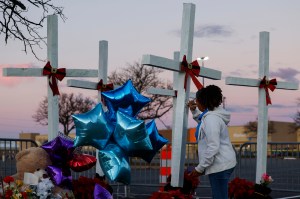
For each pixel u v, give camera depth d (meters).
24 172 6.27
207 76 7.52
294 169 15.58
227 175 5.94
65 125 52.25
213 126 5.83
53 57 8.49
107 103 5.51
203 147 5.98
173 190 6.95
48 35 8.50
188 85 7.19
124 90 5.49
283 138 100.56
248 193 8.41
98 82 10.91
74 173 15.60
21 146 12.66
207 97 6.04
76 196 6.56
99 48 10.98
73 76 8.74
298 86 10.16
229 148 5.97
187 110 7.16
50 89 8.48
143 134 5.14
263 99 9.71
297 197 14.44
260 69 9.75
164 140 5.56
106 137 5.24
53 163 6.35
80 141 5.27
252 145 16.52
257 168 9.69
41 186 5.73
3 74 8.45
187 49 7.21
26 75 8.49
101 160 5.22
